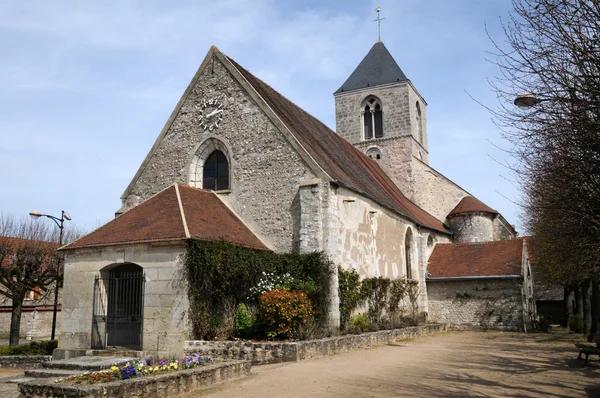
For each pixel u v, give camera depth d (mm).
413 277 27750
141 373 10242
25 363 17125
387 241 24578
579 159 8016
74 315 16734
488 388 10391
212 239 16125
